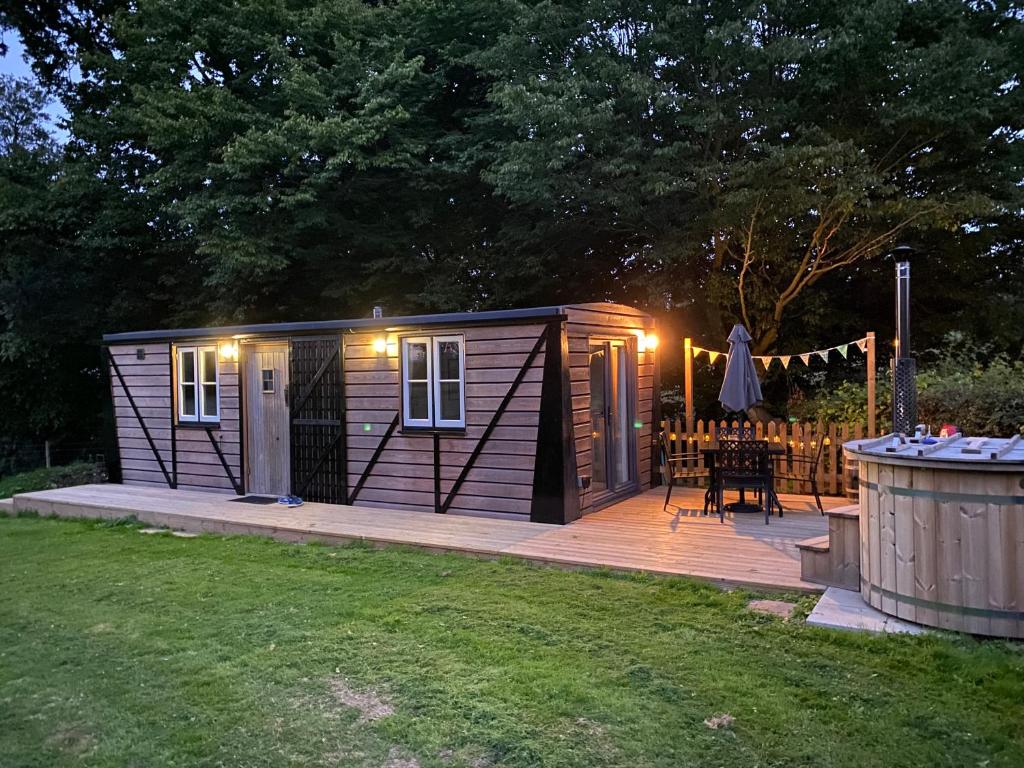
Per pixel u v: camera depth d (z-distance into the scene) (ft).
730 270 42.52
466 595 17.44
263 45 43.88
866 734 10.36
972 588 13.34
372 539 23.06
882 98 34.73
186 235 49.55
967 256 40.37
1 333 55.16
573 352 25.17
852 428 28.66
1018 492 12.98
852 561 16.38
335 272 48.55
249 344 32.12
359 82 43.27
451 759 10.11
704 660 13.11
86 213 49.06
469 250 48.34
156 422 34.96
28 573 21.29
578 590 17.51
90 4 55.06
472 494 26.40
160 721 11.55
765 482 23.67
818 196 31.04
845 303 44.16
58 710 12.11
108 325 53.42
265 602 17.51
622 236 45.52
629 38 37.29
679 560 19.19
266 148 40.01
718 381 44.39
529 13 36.55
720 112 33.04
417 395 27.73
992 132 37.42
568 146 33.45
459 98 49.93
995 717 10.75
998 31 38.22
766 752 9.96
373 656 13.85
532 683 12.33
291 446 30.78
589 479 25.82
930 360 40.55
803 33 35.19
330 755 10.34
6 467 58.39
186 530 27.22
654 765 9.77
